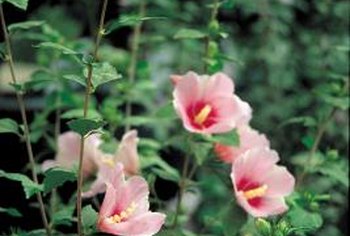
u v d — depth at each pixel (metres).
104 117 1.61
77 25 2.29
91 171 1.46
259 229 1.29
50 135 1.90
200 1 2.59
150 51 2.30
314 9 2.84
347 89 1.68
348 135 2.62
